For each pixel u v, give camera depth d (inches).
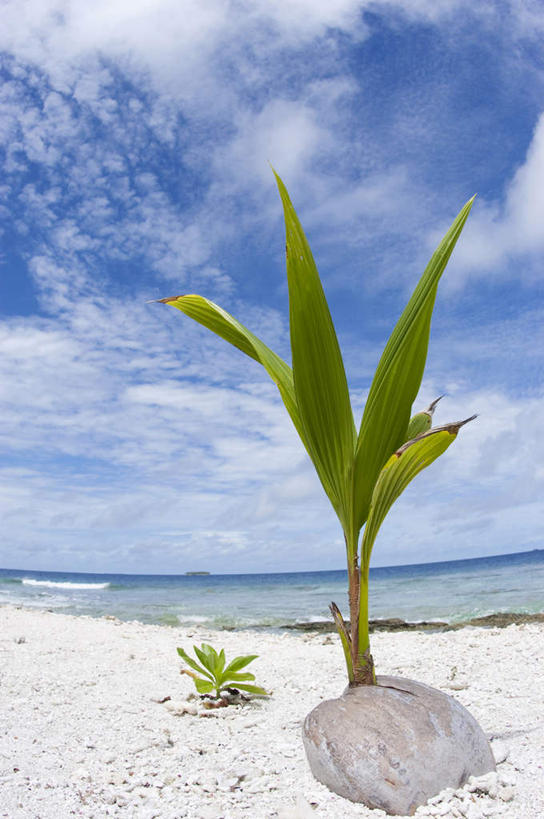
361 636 100.3
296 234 88.8
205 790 89.3
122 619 426.3
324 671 192.7
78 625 297.9
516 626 275.4
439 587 674.2
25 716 130.7
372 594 645.3
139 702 149.0
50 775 94.2
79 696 152.2
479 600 471.2
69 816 77.9
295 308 90.4
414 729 87.0
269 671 192.4
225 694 156.8
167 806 82.6
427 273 96.8
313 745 91.7
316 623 389.7
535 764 94.8
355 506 98.3
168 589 867.4
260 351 108.4
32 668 183.2
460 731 89.5
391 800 79.9
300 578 1782.7
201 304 112.7
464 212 98.4
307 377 93.0
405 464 91.6
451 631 297.3
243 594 730.2
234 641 266.4
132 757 106.7
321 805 82.0
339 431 95.2
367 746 85.3
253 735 122.4
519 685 156.9
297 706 148.1
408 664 193.5
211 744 115.4
